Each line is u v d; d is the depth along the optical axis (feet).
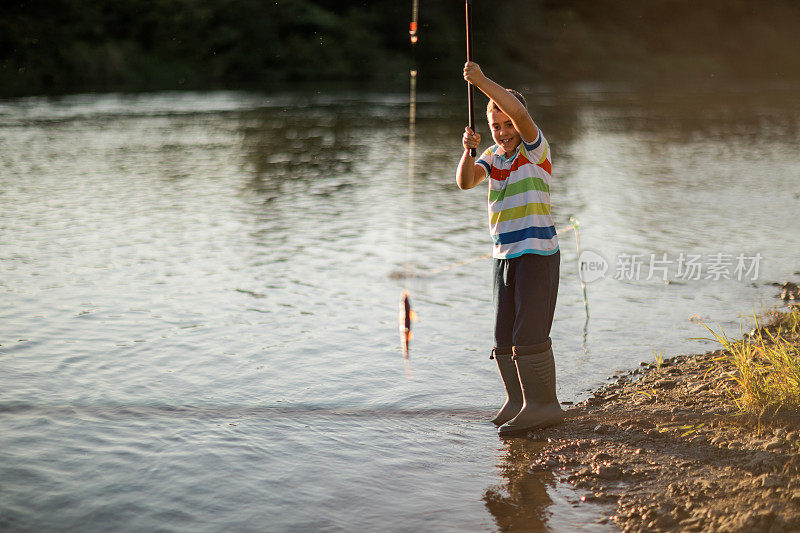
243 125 64.90
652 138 56.54
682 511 9.45
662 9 161.17
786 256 22.72
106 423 11.85
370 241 25.57
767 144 52.16
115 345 15.44
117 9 118.42
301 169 42.55
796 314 16.31
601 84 132.36
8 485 9.89
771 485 9.59
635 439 11.50
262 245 24.93
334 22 130.41
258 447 11.24
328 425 12.11
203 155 47.55
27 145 50.21
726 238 25.26
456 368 14.69
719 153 48.16
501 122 11.98
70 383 13.43
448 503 9.86
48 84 106.32
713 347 15.52
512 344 12.34
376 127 64.08
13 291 19.16
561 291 19.81
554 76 141.90
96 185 36.45
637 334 16.48
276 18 127.24
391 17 134.92
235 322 17.15
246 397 13.09
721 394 12.81
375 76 128.47
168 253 23.65
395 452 11.27
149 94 98.48
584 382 13.99
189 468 10.53
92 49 111.75
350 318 17.61
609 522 9.41
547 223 12.05
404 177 39.93
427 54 134.31
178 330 16.51
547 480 10.48
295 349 15.49
